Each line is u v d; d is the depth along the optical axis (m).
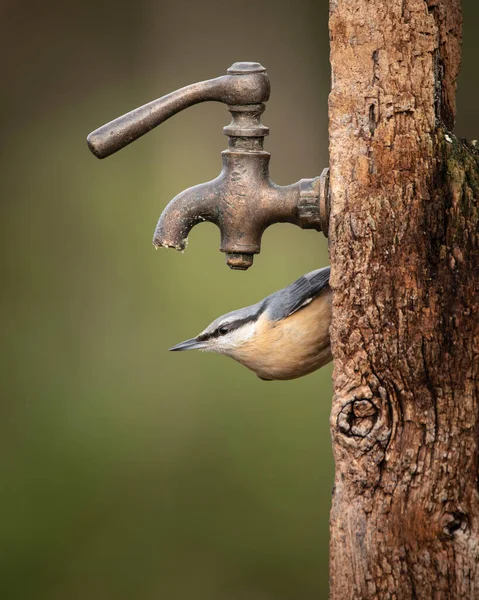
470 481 4.85
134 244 14.63
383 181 4.82
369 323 4.86
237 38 16.48
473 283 4.82
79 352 13.46
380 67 4.79
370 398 4.88
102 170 15.59
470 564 4.82
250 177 5.20
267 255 13.91
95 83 16.69
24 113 16.44
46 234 14.89
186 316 13.38
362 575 4.89
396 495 4.87
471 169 4.82
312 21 16.41
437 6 4.85
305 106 16.31
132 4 16.70
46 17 16.64
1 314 13.97
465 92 14.98
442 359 4.84
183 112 15.51
